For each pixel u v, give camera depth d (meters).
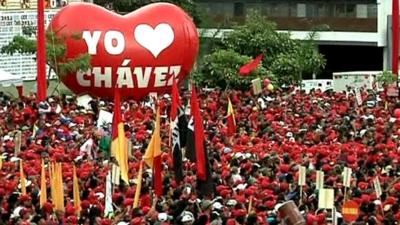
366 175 46.81
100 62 79.62
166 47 81.00
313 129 59.94
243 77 86.88
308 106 70.38
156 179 42.66
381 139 55.75
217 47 95.56
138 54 80.25
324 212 40.12
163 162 48.69
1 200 41.75
